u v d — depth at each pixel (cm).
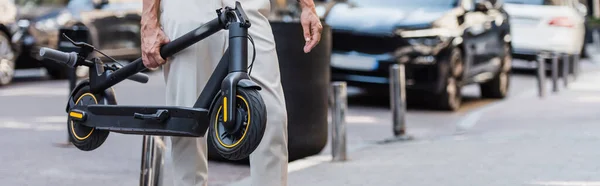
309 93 599
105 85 378
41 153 658
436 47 970
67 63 381
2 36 1252
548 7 1662
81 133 383
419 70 973
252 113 310
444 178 529
